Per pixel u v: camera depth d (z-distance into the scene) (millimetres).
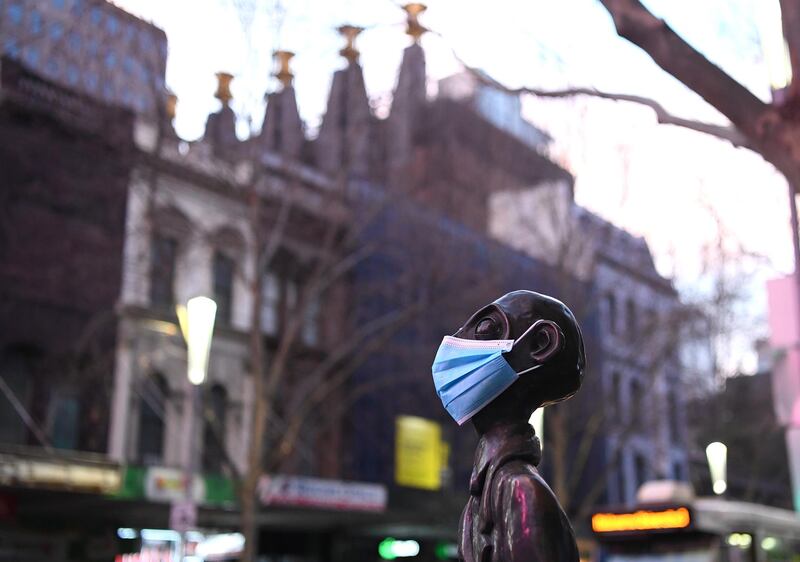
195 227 20500
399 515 24203
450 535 28625
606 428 25281
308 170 22625
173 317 20719
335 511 22484
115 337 20422
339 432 24312
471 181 28109
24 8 17047
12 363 19109
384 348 23734
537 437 2322
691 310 26281
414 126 26312
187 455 21406
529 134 28344
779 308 16109
